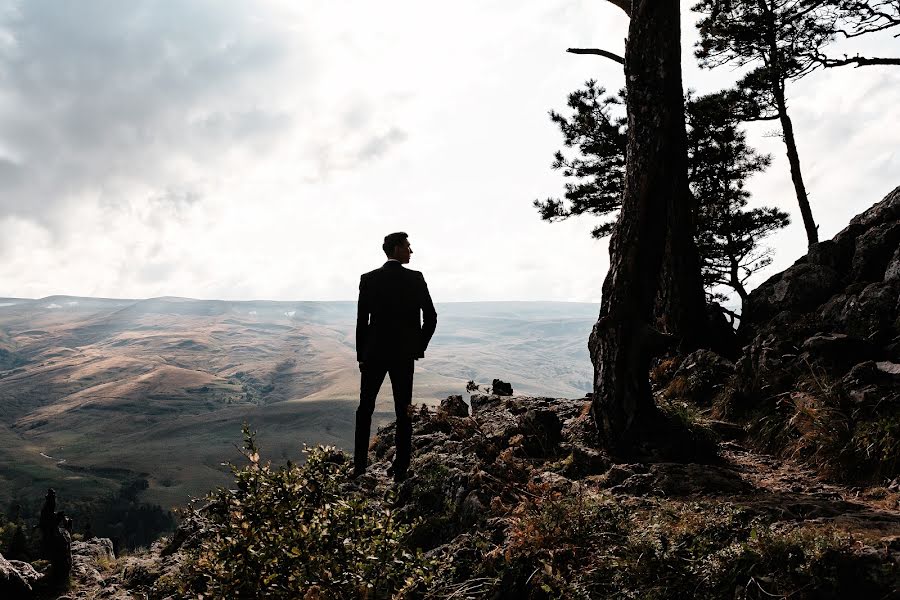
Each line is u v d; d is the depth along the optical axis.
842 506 4.33
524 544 3.96
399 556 3.62
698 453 6.75
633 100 7.81
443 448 6.90
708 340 11.52
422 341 5.89
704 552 3.48
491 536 4.42
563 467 6.55
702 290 11.66
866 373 6.84
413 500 5.65
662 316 11.84
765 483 5.69
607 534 3.94
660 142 7.59
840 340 8.01
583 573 3.64
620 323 7.14
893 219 11.59
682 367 10.45
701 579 3.25
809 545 3.21
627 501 4.84
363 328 5.90
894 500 4.81
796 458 6.48
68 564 5.59
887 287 9.37
